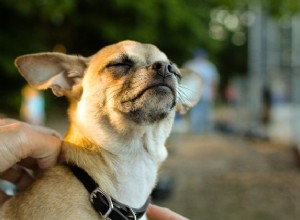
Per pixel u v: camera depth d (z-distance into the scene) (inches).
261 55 70.2
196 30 97.6
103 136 13.5
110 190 12.9
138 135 13.7
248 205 29.2
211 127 66.9
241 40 218.5
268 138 59.6
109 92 14.1
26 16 82.0
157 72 13.8
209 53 118.1
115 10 87.9
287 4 50.3
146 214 14.4
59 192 12.2
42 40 89.6
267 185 33.9
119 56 14.6
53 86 15.3
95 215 12.2
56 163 13.1
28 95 51.1
